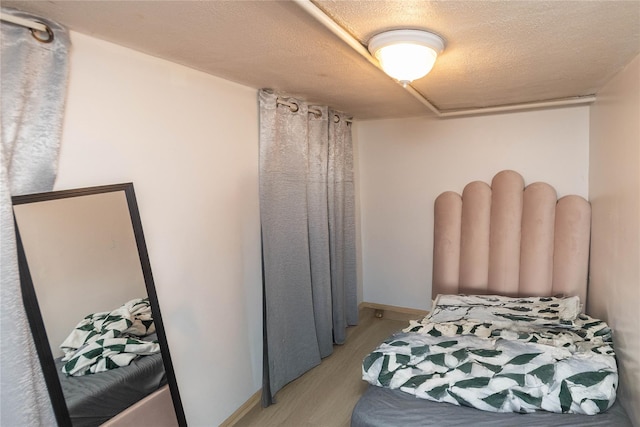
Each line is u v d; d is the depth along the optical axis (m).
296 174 2.57
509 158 3.05
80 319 1.37
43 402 1.25
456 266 3.17
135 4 1.14
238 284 2.25
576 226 2.66
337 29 1.26
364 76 2.00
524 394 1.64
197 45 1.52
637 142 1.69
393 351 2.01
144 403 1.59
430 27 1.32
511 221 2.91
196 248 1.95
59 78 1.30
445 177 3.34
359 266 3.81
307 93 2.42
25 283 1.21
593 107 2.60
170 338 1.81
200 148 1.95
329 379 2.64
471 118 3.17
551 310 2.49
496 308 2.61
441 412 1.64
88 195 1.41
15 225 1.19
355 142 3.66
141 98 1.63
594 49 1.58
